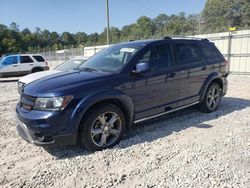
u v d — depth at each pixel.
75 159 3.89
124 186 3.15
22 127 3.99
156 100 4.86
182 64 5.32
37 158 4.01
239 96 8.09
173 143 4.32
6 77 16.78
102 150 4.14
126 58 4.69
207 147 4.10
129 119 4.51
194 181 3.16
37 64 17.72
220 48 15.22
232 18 45.75
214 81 6.15
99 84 4.13
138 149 4.14
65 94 3.80
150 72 4.73
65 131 3.80
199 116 5.82
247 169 3.38
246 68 14.10
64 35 108.00
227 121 5.39
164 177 3.29
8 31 95.06
